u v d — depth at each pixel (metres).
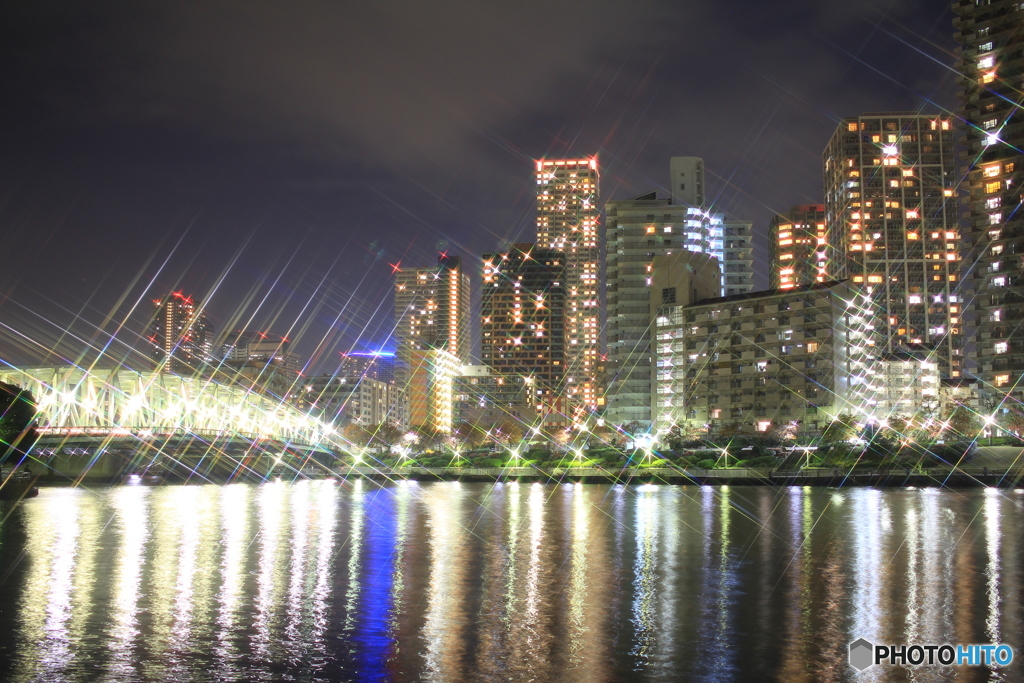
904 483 133.25
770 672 36.28
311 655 38.41
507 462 184.75
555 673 36.16
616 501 113.94
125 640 40.72
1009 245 183.25
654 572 58.53
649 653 38.81
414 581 55.31
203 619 44.78
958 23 197.12
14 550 69.19
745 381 194.38
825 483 134.50
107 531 82.62
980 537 74.44
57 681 35.09
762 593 51.41
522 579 56.00
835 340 185.75
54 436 157.88
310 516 98.31
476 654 38.69
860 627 43.16
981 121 191.50
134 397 184.38
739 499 113.50
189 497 131.50
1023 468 130.88
